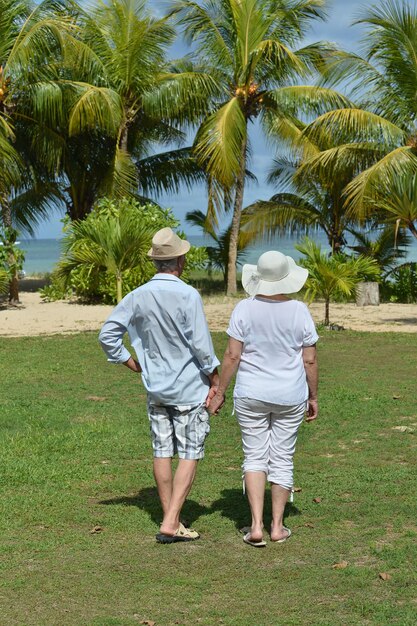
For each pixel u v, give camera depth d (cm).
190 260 2344
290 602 417
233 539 512
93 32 2522
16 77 2188
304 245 1633
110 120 2341
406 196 1736
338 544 499
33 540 507
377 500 582
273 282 502
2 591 432
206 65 2564
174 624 394
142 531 527
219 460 698
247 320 505
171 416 511
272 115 2600
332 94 2464
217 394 511
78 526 536
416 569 457
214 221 2505
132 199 2266
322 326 1662
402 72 2019
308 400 523
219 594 429
